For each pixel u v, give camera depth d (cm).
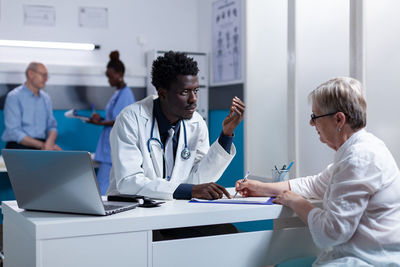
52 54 427
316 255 162
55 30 425
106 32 443
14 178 139
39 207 141
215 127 444
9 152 135
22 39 414
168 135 181
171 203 156
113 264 130
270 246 154
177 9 470
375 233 134
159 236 172
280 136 248
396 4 177
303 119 222
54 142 417
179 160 181
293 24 225
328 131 148
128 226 131
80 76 431
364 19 190
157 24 462
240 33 395
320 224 137
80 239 126
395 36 177
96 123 400
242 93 393
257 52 269
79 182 128
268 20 257
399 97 175
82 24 434
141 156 171
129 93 413
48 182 133
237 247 149
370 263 134
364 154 135
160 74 172
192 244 141
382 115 184
